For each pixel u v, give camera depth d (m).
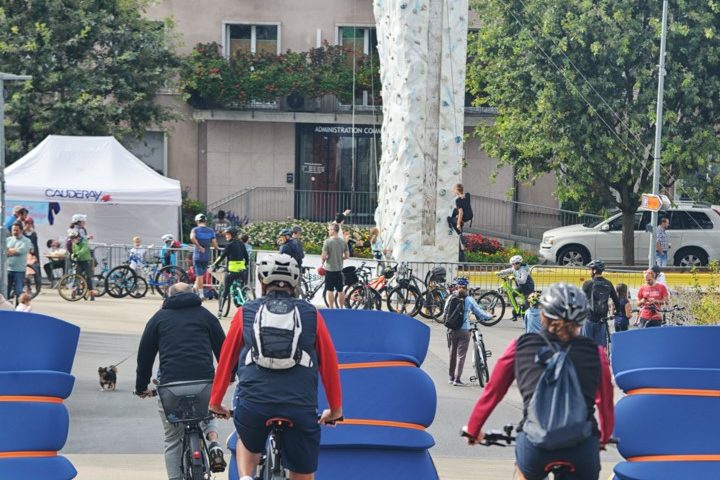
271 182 102.38
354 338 19.61
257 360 14.72
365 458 18.83
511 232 100.50
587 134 82.81
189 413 20.34
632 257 84.88
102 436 29.77
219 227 79.00
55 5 84.75
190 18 102.38
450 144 65.81
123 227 72.88
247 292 56.47
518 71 85.00
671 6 82.19
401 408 19.14
